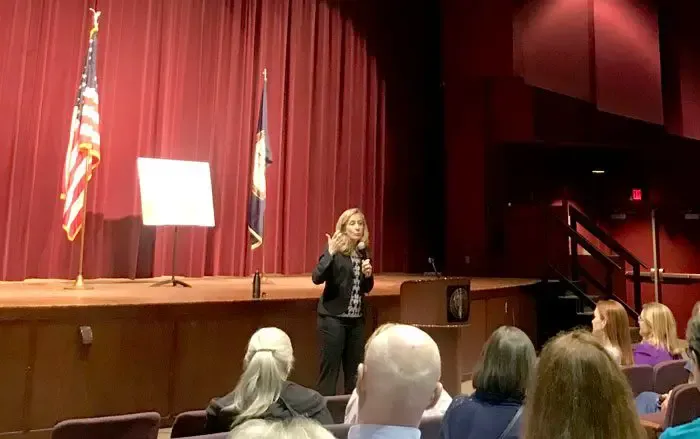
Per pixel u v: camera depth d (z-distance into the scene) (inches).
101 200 235.9
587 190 414.6
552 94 358.3
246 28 286.0
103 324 146.9
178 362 157.9
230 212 277.3
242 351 168.9
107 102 238.4
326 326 155.7
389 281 277.7
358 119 343.9
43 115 221.8
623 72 363.3
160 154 253.0
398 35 372.2
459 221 367.6
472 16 363.9
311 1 317.1
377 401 60.4
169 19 257.8
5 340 133.7
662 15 387.9
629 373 119.2
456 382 152.0
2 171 211.0
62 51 226.7
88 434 84.7
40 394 137.6
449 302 150.6
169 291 189.6
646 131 384.5
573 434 43.3
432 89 396.5
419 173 385.4
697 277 374.9
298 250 306.5
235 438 37.1
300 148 309.4
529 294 276.4
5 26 212.4
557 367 45.8
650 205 403.5
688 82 385.4
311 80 315.0
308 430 37.4
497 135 363.3
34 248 218.7
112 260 238.1
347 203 333.7
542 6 351.6
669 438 54.0
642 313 153.4
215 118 272.5
